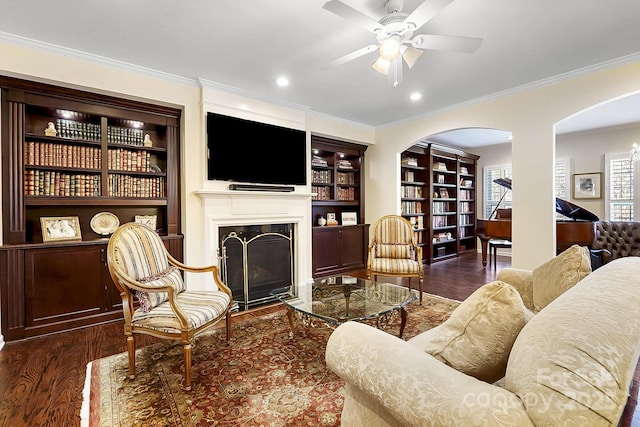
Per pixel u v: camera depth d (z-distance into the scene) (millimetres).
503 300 932
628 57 2848
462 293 3967
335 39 2578
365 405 1094
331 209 5391
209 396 1795
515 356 769
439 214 6602
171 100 3275
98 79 2863
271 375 2021
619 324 725
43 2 2070
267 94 3822
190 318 1939
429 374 849
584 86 3123
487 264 5945
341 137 4914
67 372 2076
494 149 7297
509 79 3371
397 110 4445
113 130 3184
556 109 3312
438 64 3016
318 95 3863
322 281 3008
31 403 1738
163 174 3398
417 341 1464
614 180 5652
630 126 5453
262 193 3787
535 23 2340
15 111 2648
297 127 4258
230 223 3602
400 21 2002
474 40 2090
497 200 7262
